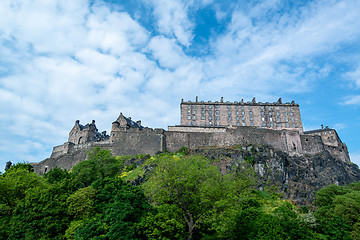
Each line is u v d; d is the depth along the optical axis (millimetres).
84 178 55312
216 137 96125
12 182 47406
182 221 41969
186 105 125562
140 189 44688
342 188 63969
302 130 121375
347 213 49844
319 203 64250
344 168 100750
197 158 49844
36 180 51781
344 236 43844
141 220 38750
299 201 74250
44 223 38594
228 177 47250
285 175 82312
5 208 45250
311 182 82875
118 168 63750
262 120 122812
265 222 41625
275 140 95625
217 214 39656
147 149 90875
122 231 35406
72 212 40875
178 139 95750
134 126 106562
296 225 43375
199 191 43031
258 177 78000
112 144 92500
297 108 125500
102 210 41312
